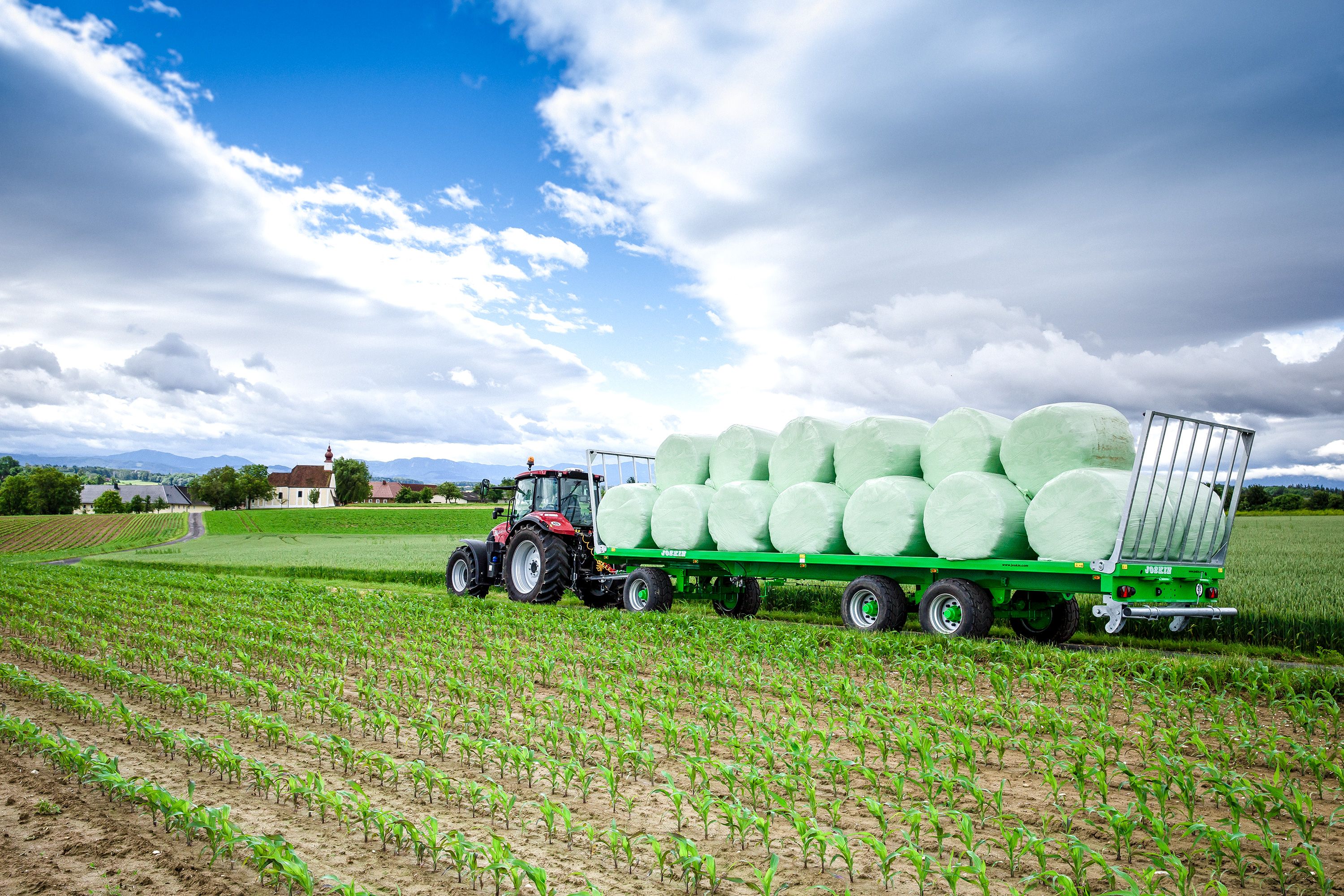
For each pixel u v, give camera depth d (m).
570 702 7.58
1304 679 7.53
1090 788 5.27
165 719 7.22
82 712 7.11
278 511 102.00
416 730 6.84
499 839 3.80
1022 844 4.34
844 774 5.21
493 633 12.00
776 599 15.92
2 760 5.96
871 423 12.09
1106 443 10.23
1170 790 5.09
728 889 3.88
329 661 9.56
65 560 43.38
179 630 11.86
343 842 4.48
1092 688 7.46
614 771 5.71
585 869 4.11
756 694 7.93
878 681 7.73
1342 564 20.39
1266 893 3.87
